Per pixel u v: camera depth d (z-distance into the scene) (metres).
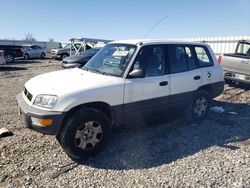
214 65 5.97
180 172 3.62
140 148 4.39
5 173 3.55
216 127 5.46
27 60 26.05
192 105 5.50
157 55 4.83
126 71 4.34
